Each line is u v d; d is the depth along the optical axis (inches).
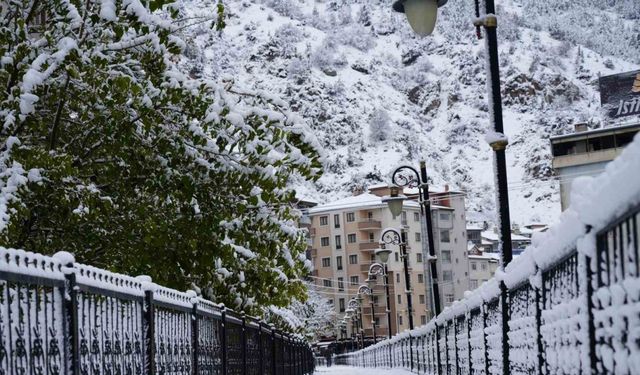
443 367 723.4
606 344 161.5
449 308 639.8
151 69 393.4
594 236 166.7
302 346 1421.0
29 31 415.2
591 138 2564.0
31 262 188.7
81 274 220.2
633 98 2906.0
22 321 183.5
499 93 378.3
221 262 480.1
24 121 358.9
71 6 368.8
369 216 5698.8
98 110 390.0
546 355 245.0
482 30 384.5
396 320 5383.9
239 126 400.2
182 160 412.2
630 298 140.7
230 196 423.5
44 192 354.6
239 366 512.1
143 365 278.2
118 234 402.0
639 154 119.6
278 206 450.3
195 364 361.1
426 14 366.9
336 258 5762.8
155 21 387.9
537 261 244.1
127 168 409.4
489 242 6338.6
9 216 323.6
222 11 406.3
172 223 408.8
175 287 441.4
